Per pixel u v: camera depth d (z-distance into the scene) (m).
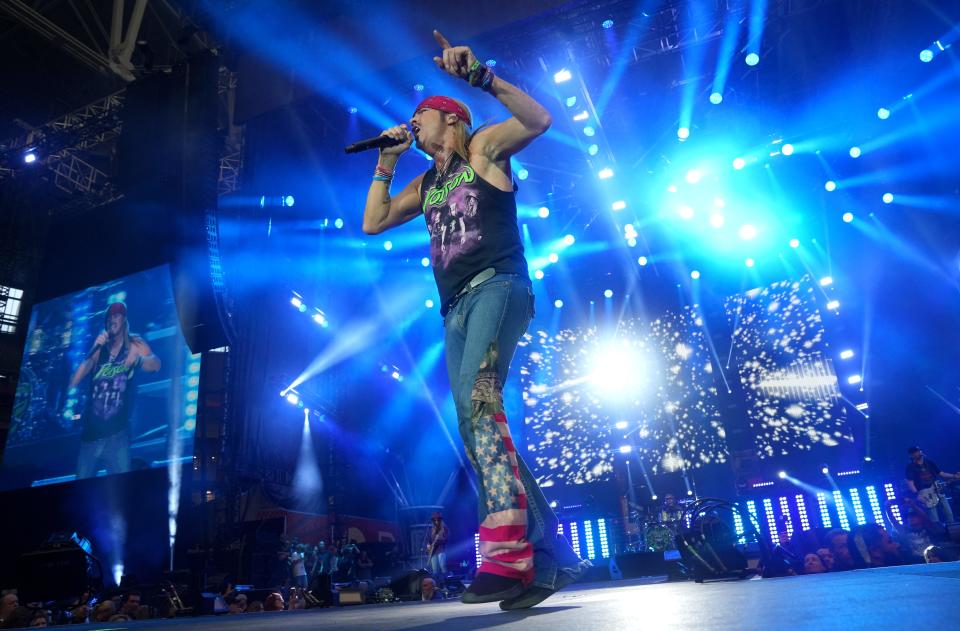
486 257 1.85
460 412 1.72
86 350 13.73
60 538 7.80
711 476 16.06
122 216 14.67
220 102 14.41
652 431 17.02
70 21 14.19
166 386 12.77
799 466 15.24
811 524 14.52
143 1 12.84
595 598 1.88
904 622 0.69
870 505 13.93
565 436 17.73
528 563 1.55
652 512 11.34
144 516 11.95
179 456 12.09
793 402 15.84
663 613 1.03
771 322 16.69
